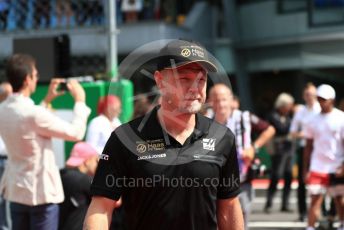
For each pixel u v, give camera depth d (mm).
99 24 29938
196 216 10188
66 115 21562
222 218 10922
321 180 27609
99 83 22812
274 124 35781
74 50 31156
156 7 49781
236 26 65938
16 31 27312
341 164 27484
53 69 22812
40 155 16062
